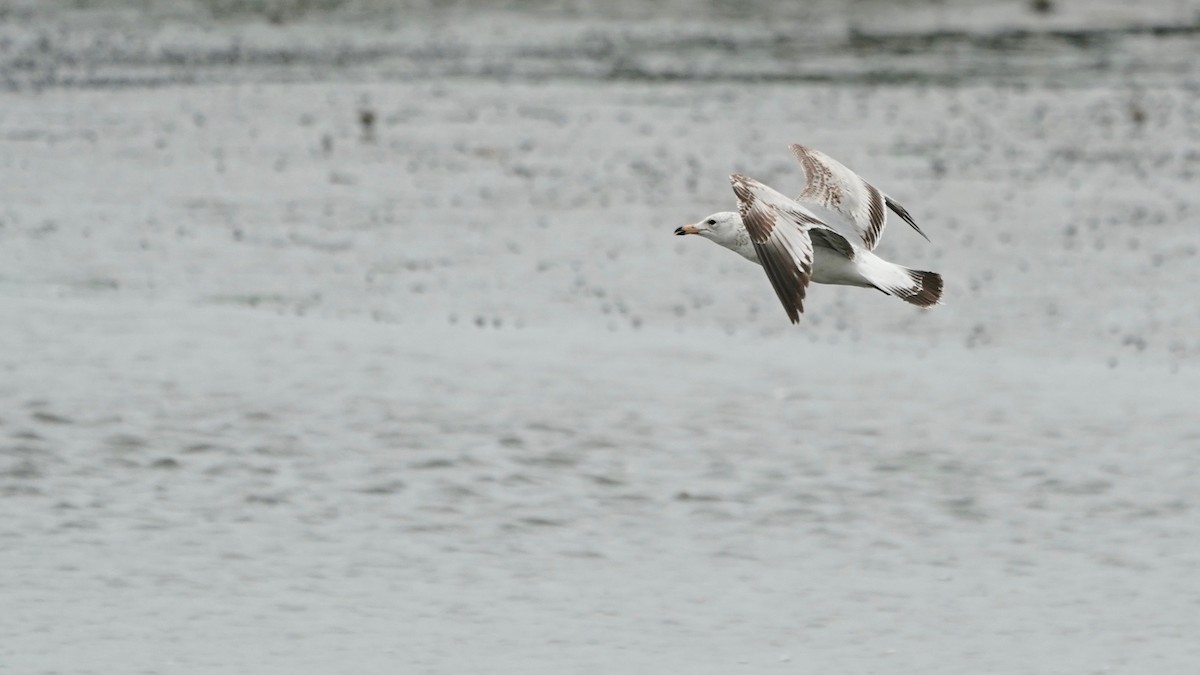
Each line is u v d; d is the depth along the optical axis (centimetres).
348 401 1761
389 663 1159
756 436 1686
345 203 2788
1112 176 3112
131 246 2447
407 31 5075
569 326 2109
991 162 3228
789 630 1236
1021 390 1862
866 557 1386
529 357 1952
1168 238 2623
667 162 3200
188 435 1636
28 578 1295
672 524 1451
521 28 5194
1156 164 3244
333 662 1160
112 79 4044
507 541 1404
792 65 4575
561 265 2419
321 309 2153
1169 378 1922
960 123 3688
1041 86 4244
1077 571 1363
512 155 3247
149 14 5153
